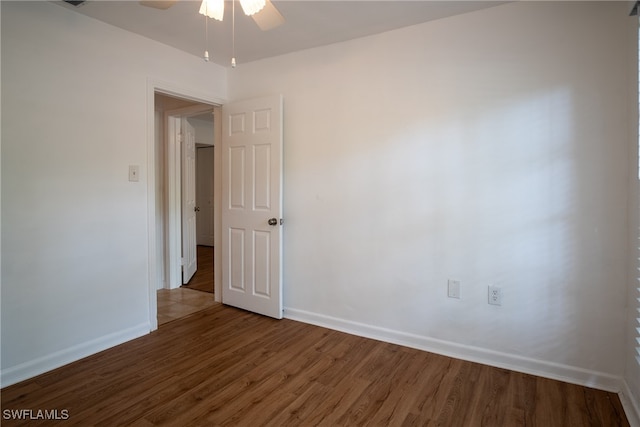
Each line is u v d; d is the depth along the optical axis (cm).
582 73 212
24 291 221
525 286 231
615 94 204
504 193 235
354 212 289
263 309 332
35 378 222
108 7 235
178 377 225
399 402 201
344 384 218
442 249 256
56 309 236
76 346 247
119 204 270
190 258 466
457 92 247
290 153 319
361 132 284
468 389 213
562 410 193
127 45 271
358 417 188
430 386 216
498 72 234
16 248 217
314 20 253
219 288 372
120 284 272
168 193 415
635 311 188
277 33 274
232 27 265
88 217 252
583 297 216
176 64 306
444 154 253
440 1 227
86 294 252
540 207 225
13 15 213
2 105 210
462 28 244
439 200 256
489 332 243
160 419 185
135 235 282
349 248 293
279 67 321
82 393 207
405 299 271
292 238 322
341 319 300
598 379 213
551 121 220
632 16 190
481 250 243
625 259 204
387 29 267
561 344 223
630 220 198
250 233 336
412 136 263
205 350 262
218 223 369
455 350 254
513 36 229
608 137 207
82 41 245
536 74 223
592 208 212
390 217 274
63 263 239
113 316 269
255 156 328
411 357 253
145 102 284
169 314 337
